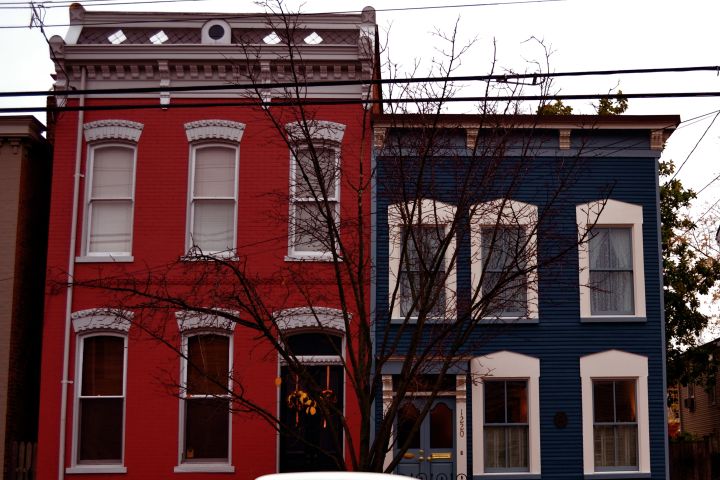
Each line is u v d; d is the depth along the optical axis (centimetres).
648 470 1770
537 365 1784
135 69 1858
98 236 1839
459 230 1521
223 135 1841
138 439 1752
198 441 1769
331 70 1852
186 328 1766
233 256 1720
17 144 1853
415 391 1555
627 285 1838
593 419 1791
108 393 1786
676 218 2559
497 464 1775
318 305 1766
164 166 1839
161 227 1816
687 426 3434
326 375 1775
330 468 1752
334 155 1792
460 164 1628
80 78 1864
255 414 1733
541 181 1817
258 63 1742
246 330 1772
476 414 1766
